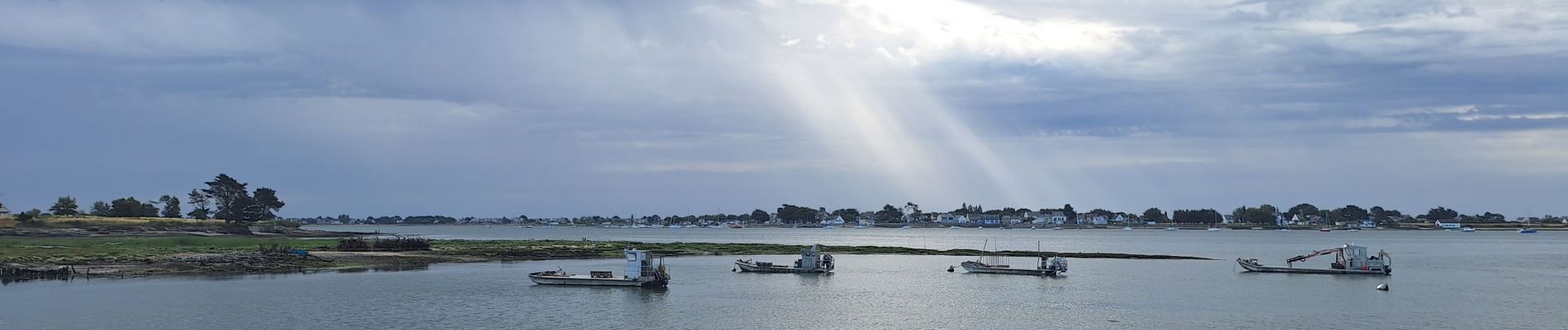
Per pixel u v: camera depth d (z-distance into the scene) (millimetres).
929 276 129250
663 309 89500
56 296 92938
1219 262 165375
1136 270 143750
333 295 97625
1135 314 88375
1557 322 83062
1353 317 86188
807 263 133250
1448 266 158125
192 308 86438
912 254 190500
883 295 103250
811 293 104562
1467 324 81625
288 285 106562
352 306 88750
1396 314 88375
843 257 178625
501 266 139625
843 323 82312
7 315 80875
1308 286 114125
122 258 127625
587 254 170875
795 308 91312
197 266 122875
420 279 115250
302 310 85812
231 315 82312
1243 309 91375
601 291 102875
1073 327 80438
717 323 81188
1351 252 133375
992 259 166750
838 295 102062
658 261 163375
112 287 101438
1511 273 139625
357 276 119250
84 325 76562
